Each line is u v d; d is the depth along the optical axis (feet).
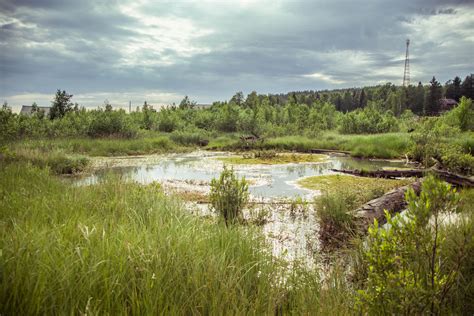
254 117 110.01
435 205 7.29
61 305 6.66
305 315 8.16
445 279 7.43
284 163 55.26
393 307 7.12
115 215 15.10
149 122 113.19
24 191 17.69
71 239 9.81
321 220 19.58
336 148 77.05
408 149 60.59
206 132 104.47
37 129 75.92
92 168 46.44
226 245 11.35
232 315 7.34
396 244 7.47
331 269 12.68
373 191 27.37
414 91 260.62
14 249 8.10
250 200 27.78
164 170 46.37
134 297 7.30
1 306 6.59
